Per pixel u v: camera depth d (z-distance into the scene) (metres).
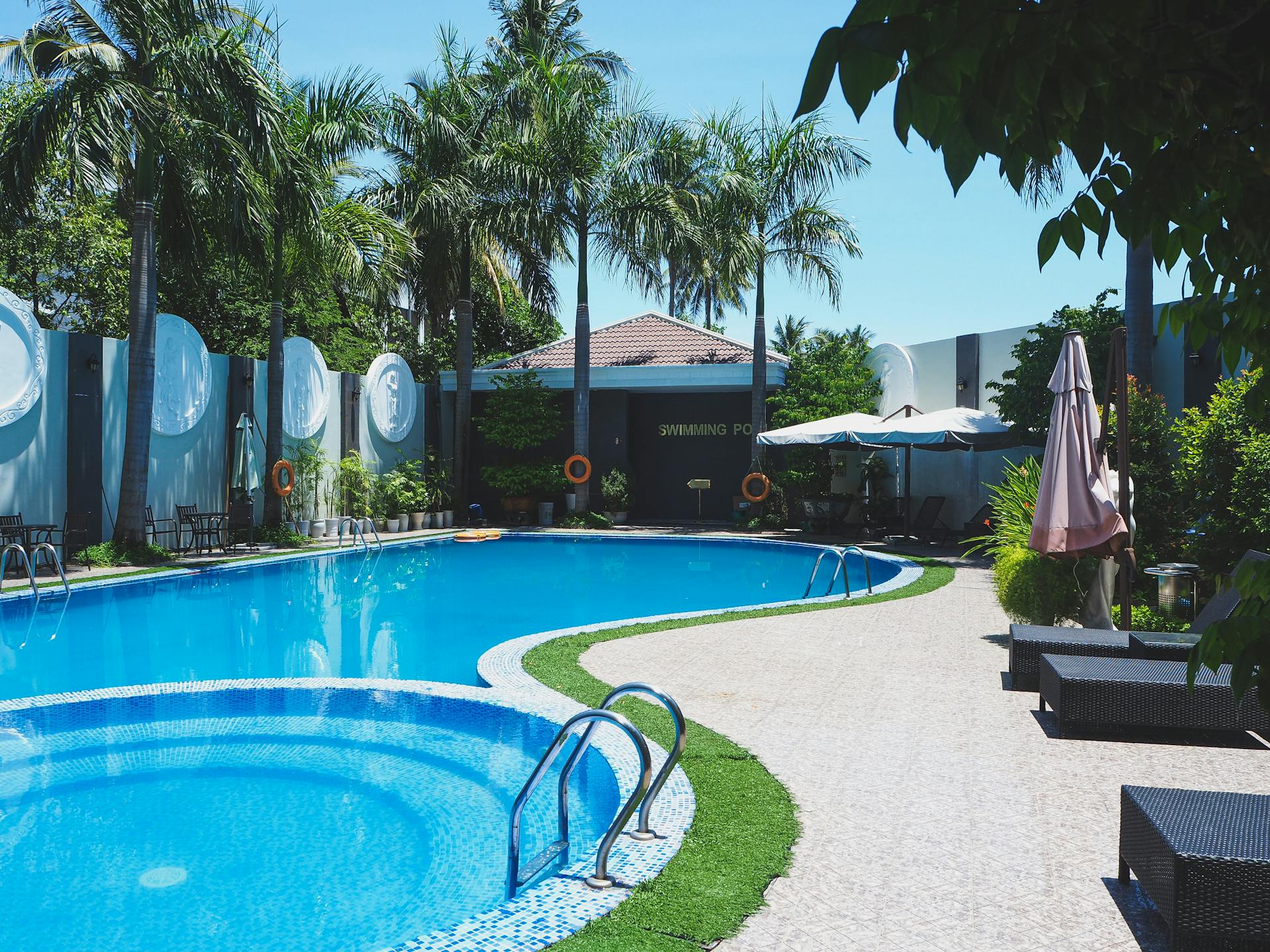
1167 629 8.68
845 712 6.27
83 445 14.34
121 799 5.26
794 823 4.29
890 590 11.72
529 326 31.38
